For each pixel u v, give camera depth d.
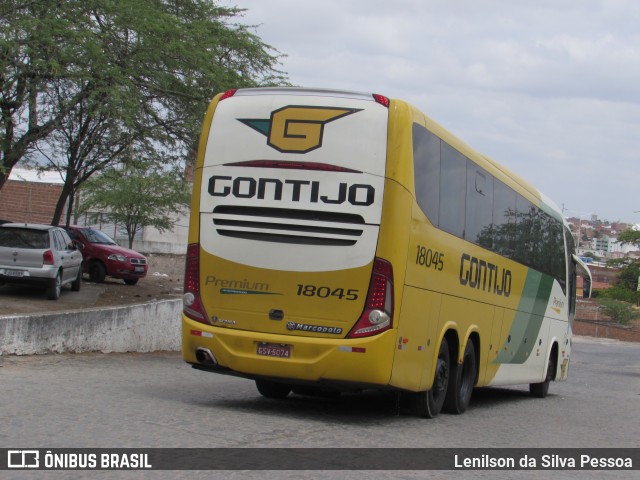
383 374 9.98
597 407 16.73
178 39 22.42
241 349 10.32
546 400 17.98
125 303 24.84
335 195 10.09
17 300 22.19
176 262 48.19
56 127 22.34
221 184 10.51
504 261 14.41
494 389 20.55
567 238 19.73
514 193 14.98
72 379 12.59
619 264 118.88
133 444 7.68
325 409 11.83
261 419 9.95
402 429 10.29
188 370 16.58
